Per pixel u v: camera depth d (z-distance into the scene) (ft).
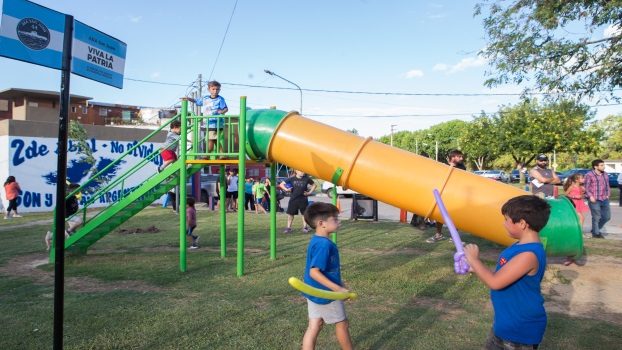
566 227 19.49
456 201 19.88
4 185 55.01
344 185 21.85
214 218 51.16
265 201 60.90
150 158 29.76
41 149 61.98
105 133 68.95
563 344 13.88
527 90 34.60
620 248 29.84
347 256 27.58
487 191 19.81
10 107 114.21
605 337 14.46
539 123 105.70
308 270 11.48
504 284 8.13
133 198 26.35
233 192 62.59
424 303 17.98
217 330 14.90
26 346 13.71
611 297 19.04
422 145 260.21
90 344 13.74
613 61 29.60
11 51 9.36
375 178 21.06
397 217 54.03
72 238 26.76
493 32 33.12
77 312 16.74
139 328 15.08
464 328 15.12
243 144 22.65
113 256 28.14
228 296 18.89
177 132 30.83
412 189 20.44
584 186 35.45
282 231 39.86
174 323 15.56
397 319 16.02
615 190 111.24
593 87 31.27
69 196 29.30
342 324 11.72
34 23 9.73
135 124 143.54
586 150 104.42
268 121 23.48
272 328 15.06
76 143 64.69
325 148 22.00
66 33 10.23
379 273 22.74
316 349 13.38
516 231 8.70
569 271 23.52
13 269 25.13
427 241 33.19
